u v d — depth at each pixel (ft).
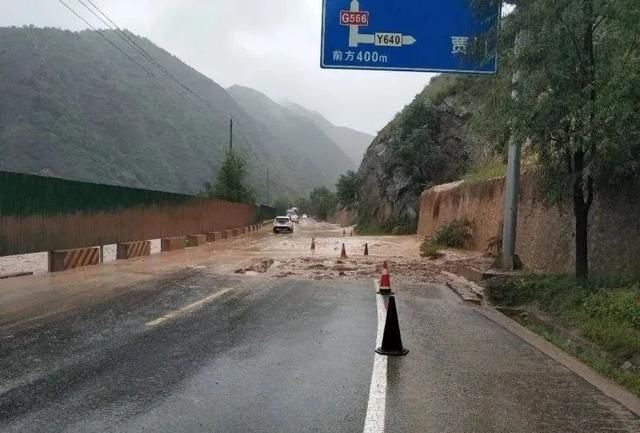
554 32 36.50
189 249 94.32
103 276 51.78
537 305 38.04
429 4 49.19
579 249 39.63
